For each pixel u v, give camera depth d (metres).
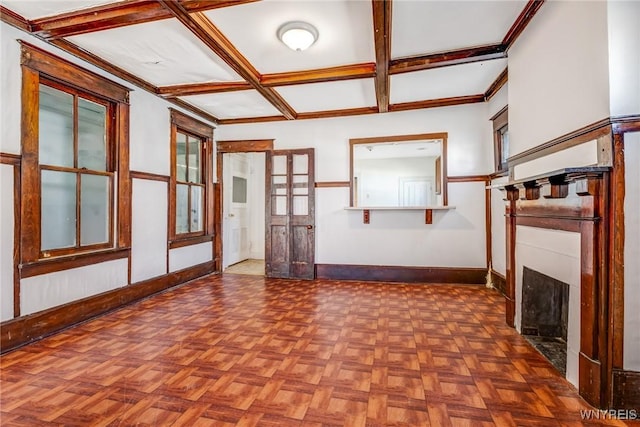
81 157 3.00
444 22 2.44
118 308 3.27
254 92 3.84
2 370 2.04
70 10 2.28
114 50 2.85
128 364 2.12
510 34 2.60
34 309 2.51
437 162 6.15
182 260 4.36
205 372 2.02
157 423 1.56
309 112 4.62
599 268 1.66
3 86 2.32
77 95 2.94
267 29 2.48
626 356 1.61
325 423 1.55
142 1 2.16
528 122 2.40
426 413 1.63
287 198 4.83
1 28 2.30
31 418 1.59
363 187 7.62
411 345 2.42
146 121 3.69
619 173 1.58
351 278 4.68
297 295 3.81
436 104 4.20
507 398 1.75
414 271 4.46
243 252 6.34
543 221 2.22
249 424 1.54
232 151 5.08
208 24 2.40
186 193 4.53
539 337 2.54
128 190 3.43
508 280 2.81
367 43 2.70
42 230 2.63
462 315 3.08
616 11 1.57
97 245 3.12
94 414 1.62
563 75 1.95
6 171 2.34
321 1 2.14
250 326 2.81
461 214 4.33
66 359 2.19
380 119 4.57
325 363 2.14
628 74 1.56
